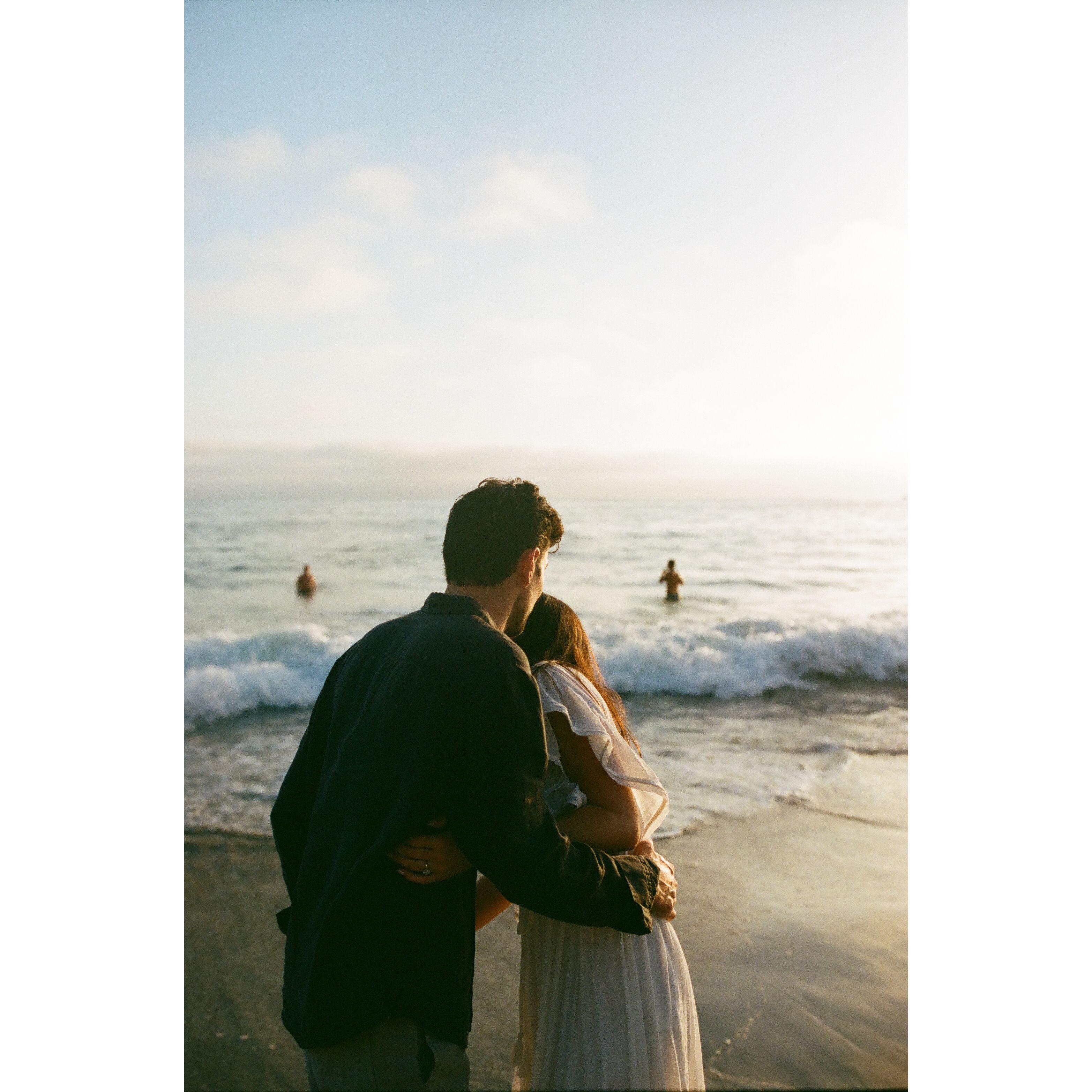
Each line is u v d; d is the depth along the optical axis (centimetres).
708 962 271
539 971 155
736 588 1412
